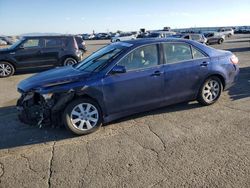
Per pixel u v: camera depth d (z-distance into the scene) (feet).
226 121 16.61
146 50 16.70
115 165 11.98
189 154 12.68
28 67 39.42
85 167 11.91
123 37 141.49
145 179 10.82
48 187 10.59
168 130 15.55
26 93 15.38
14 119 18.51
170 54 17.48
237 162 11.82
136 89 16.15
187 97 18.43
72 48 41.70
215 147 13.29
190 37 81.76
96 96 15.14
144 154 12.84
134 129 15.87
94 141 14.52
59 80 15.28
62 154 13.20
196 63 18.19
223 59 19.49
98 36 228.02
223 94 22.61
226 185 10.23
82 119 15.17
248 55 53.83
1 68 37.55
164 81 16.99
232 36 173.58
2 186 10.74
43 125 15.98
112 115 15.98
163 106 17.78
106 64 15.75
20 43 38.75
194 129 15.56
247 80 27.94
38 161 12.62
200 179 10.66
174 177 10.87
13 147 14.20
